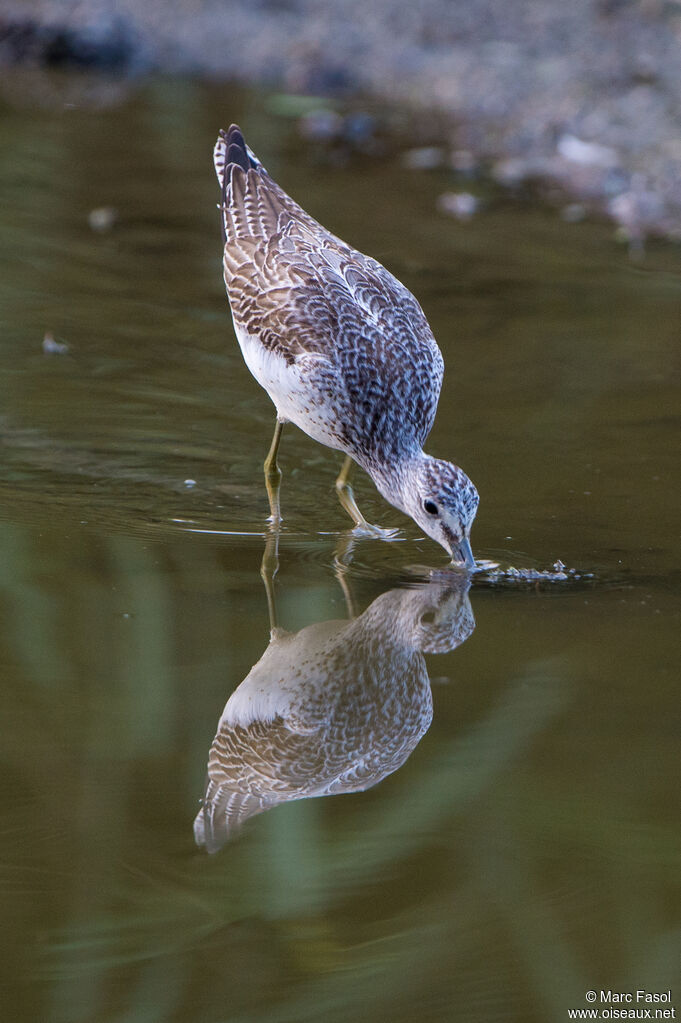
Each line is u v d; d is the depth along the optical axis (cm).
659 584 1030
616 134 2123
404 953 667
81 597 983
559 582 1037
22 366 1378
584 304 1577
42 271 1594
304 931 680
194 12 2561
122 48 2388
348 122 2139
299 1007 639
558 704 861
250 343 1235
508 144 2119
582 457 1245
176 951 669
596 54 2422
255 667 905
